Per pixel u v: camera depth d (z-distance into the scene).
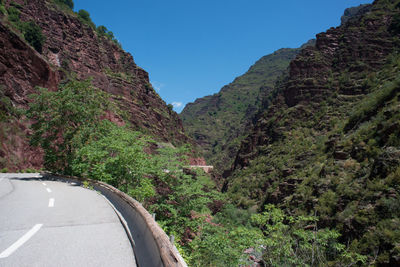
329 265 17.61
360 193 25.38
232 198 72.25
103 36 101.56
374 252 18.05
